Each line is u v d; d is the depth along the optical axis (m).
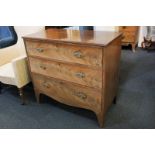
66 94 1.96
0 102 2.38
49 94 2.14
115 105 2.19
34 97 2.46
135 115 2.01
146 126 1.85
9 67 2.40
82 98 1.84
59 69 1.84
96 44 1.46
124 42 4.08
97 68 1.57
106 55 1.51
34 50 1.92
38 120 2.03
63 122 1.98
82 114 2.09
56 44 1.70
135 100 2.26
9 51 2.70
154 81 2.71
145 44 4.14
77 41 1.56
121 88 2.54
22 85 2.23
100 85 1.64
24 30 2.81
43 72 2.00
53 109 2.20
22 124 1.97
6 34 2.63
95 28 3.86
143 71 3.06
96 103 1.77
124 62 3.47
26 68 2.24
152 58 3.63
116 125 1.88
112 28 3.93
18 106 2.29
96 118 2.02
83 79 1.72
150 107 2.12
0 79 2.29
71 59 1.69
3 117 2.09
